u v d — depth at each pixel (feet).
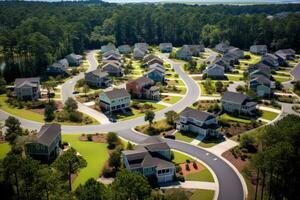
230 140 301.43
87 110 375.66
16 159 199.21
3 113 367.45
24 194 199.31
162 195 201.77
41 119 351.05
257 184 215.10
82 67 568.00
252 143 284.82
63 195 196.03
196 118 315.37
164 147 257.34
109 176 243.19
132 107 385.70
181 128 322.55
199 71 539.70
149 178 239.50
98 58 639.76
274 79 497.87
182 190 211.41
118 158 251.39
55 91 442.91
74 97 418.31
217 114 359.87
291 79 500.33
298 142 218.79
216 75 507.71
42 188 192.95
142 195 179.52
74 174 244.22
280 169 199.52
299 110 371.56
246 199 218.59
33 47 507.71
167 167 238.48
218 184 234.79
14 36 523.29
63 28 647.56
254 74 473.67
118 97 372.58
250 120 344.08
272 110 372.99
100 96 381.81
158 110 376.89
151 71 478.18
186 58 633.61
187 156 273.13
